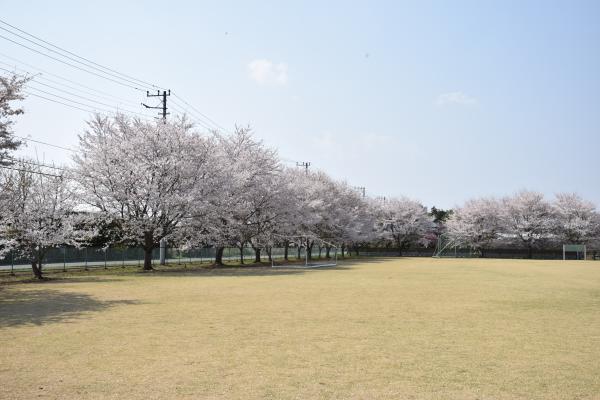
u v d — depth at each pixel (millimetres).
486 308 14297
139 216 30609
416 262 51500
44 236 24625
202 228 34000
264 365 7535
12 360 7824
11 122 18688
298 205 43312
